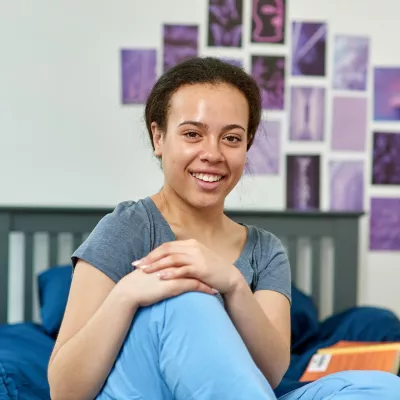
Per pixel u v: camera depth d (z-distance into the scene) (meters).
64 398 1.00
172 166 1.14
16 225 2.38
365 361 1.59
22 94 2.47
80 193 2.49
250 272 1.22
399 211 2.59
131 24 2.50
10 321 2.45
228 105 1.13
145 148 2.50
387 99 2.59
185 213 1.20
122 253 1.09
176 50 2.52
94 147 2.49
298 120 2.56
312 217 2.47
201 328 0.90
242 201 2.54
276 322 1.17
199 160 1.12
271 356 1.09
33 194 2.47
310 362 1.69
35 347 1.82
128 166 2.50
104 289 1.06
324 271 2.56
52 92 2.48
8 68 2.46
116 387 0.97
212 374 0.86
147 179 2.51
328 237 2.50
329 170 2.58
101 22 2.49
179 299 0.95
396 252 2.59
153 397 0.94
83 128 2.49
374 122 2.59
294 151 2.57
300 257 2.55
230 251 1.24
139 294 0.97
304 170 2.56
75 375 0.98
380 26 2.58
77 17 2.48
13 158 2.47
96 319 0.99
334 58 2.57
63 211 2.38
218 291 1.04
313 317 2.17
